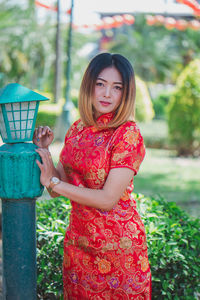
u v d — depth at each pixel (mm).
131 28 21703
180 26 17219
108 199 1859
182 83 10938
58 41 12477
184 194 6746
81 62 21750
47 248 2504
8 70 19609
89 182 1954
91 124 1980
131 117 1949
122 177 1863
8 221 1862
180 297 2564
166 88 21625
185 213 2998
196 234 2682
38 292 2564
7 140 1838
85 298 1987
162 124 15117
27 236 1877
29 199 1862
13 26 18938
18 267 1872
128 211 1981
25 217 1863
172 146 11523
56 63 12539
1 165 1798
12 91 1788
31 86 20188
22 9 19094
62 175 2135
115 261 1936
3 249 1907
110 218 1931
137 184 7500
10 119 1795
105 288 1953
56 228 2533
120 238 1931
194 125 10922
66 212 2846
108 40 25922
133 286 1960
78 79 21734
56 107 12383
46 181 1857
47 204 3002
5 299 1921
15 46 19078
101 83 1940
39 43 19422
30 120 1841
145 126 14539
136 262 1966
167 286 2428
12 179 1798
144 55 20828
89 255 1963
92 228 1939
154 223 2588
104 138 1935
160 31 21141
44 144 2021
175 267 2484
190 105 10844
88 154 1938
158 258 2443
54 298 2562
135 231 1972
